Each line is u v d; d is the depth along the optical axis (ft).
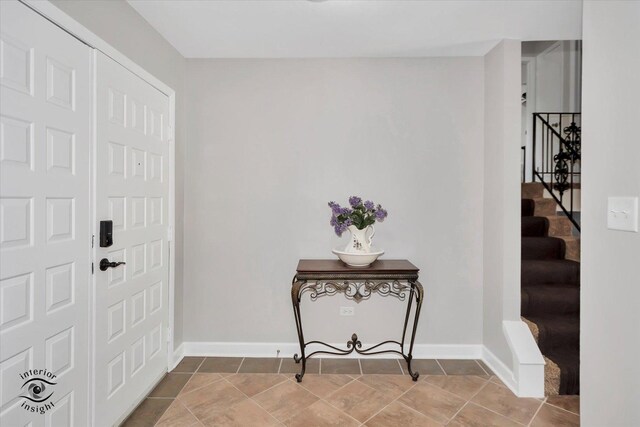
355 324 9.09
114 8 6.08
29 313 4.41
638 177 4.04
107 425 5.94
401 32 7.75
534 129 13.05
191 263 9.11
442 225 9.03
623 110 4.23
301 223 9.12
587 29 4.75
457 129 9.01
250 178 9.12
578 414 6.62
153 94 7.49
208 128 9.11
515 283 7.93
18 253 4.25
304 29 7.62
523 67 16.16
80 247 5.29
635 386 4.08
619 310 4.28
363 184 9.08
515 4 6.66
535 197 11.93
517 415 6.59
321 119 9.09
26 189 4.35
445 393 7.37
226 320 9.14
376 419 6.48
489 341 8.63
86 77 5.39
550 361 7.36
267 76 9.09
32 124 4.42
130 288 6.64
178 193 8.70
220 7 6.76
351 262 8.07
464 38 8.01
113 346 6.11
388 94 9.06
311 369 8.42
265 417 6.53
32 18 4.40
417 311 8.02
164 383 7.73
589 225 4.72
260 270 9.12
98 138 5.66
